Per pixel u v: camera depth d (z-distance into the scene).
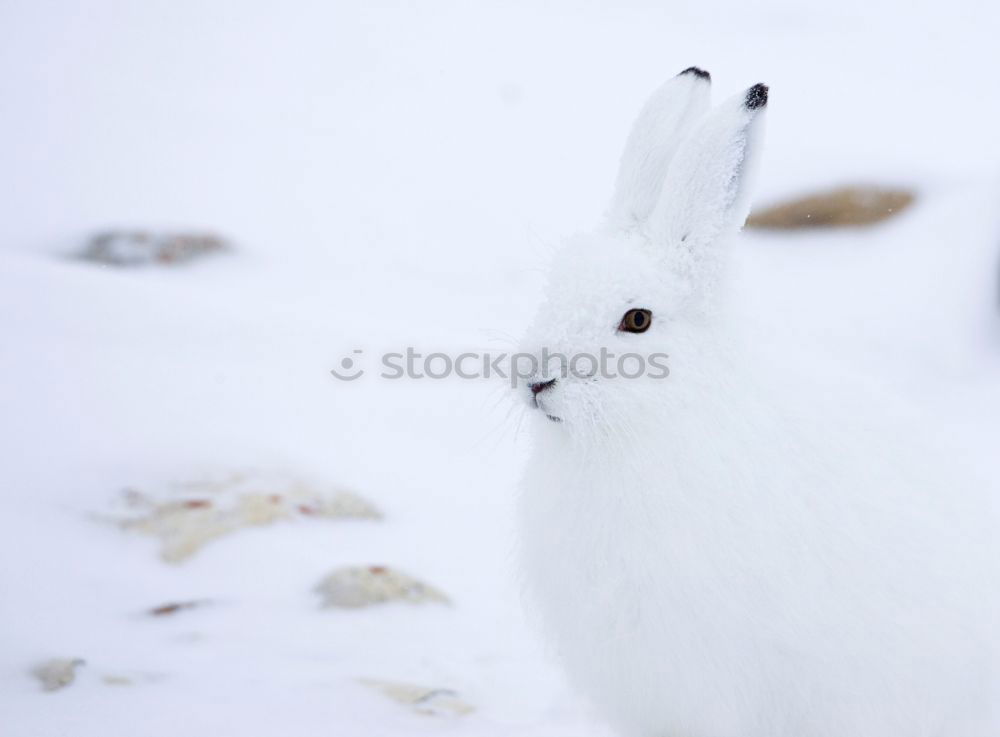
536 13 72.31
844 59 62.97
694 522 8.19
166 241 34.34
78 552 13.73
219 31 66.19
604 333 8.57
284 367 21.55
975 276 29.80
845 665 8.14
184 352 21.38
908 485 8.55
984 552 8.66
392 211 42.22
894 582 8.17
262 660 11.60
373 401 20.61
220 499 15.47
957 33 66.56
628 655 8.41
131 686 10.59
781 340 9.38
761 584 8.05
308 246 37.34
